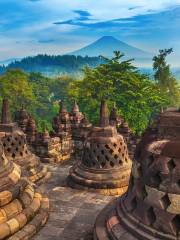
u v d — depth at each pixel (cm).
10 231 971
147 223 791
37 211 1116
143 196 809
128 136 2439
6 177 1065
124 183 1458
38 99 8050
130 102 4803
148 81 5281
